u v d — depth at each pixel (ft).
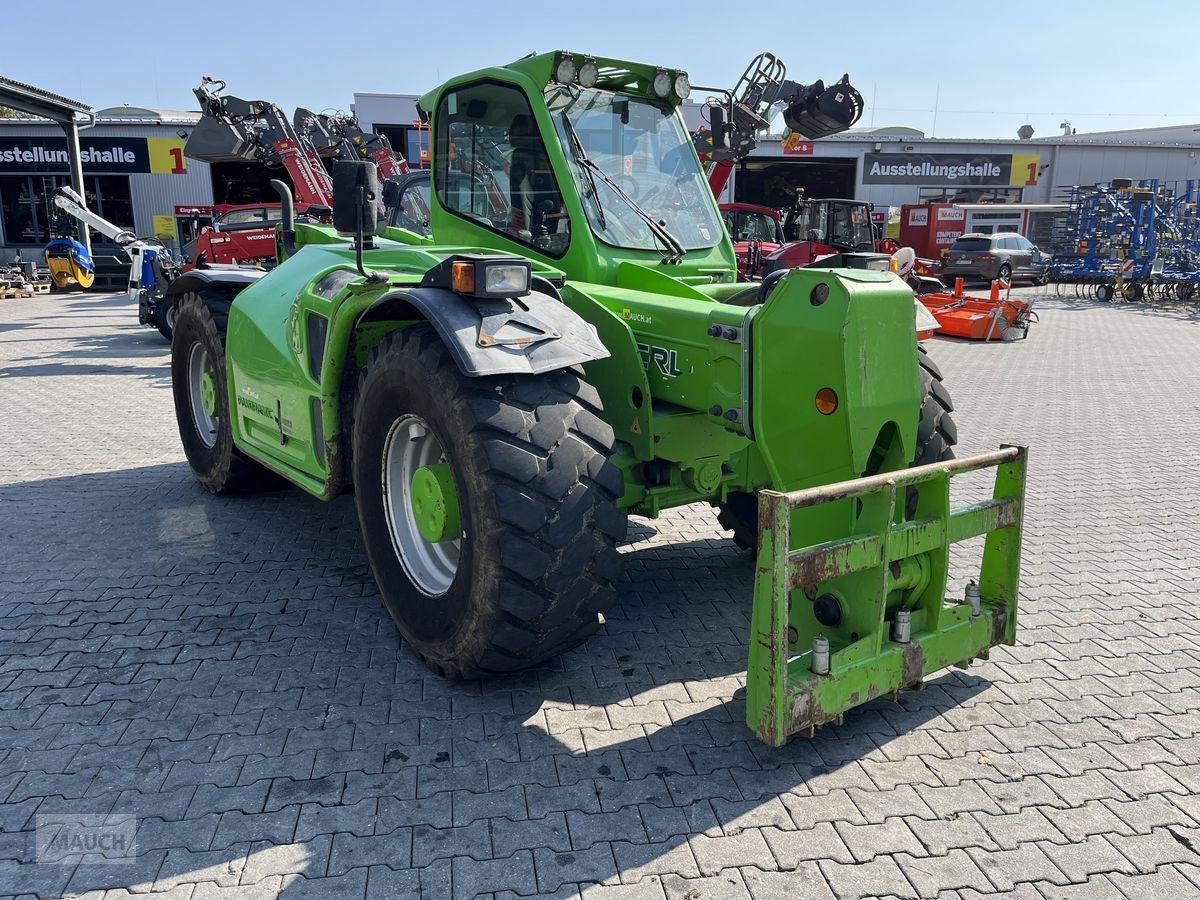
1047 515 18.12
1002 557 11.07
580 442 9.75
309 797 8.63
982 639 10.89
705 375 10.52
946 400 13.04
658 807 8.60
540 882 7.59
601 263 11.93
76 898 7.32
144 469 20.34
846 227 48.03
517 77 12.32
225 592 13.48
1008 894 7.57
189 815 8.34
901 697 10.85
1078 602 13.75
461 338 9.47
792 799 8.76
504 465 9.30
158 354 38.55
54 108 64.95
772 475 10.08
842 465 9.37
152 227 88.94
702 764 9.32
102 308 58.70
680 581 14.44
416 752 9.41
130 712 10.09
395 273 12.12
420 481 10.64
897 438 9.98
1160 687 11.16
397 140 89.56
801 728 9.10
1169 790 9.06
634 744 9.66
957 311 50.08
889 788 8.99
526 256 12.66
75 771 8.98
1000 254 81.41
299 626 12.37
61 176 87.51
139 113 95.86
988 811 8.66
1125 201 76.38
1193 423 27.27
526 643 9.80
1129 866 7.93
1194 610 13.48
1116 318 61.00
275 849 7.92
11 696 10.39
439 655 10.52
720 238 13.46
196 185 88.38
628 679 11.12
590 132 12.55
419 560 11.30
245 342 14.85
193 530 16.20
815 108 25.30
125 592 13.42
